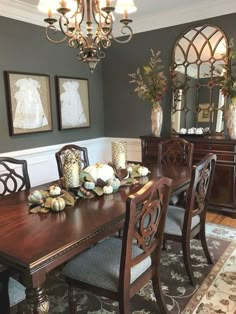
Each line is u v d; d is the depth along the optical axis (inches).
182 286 82.9
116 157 91.8
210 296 78.2
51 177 159.8
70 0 85.6
